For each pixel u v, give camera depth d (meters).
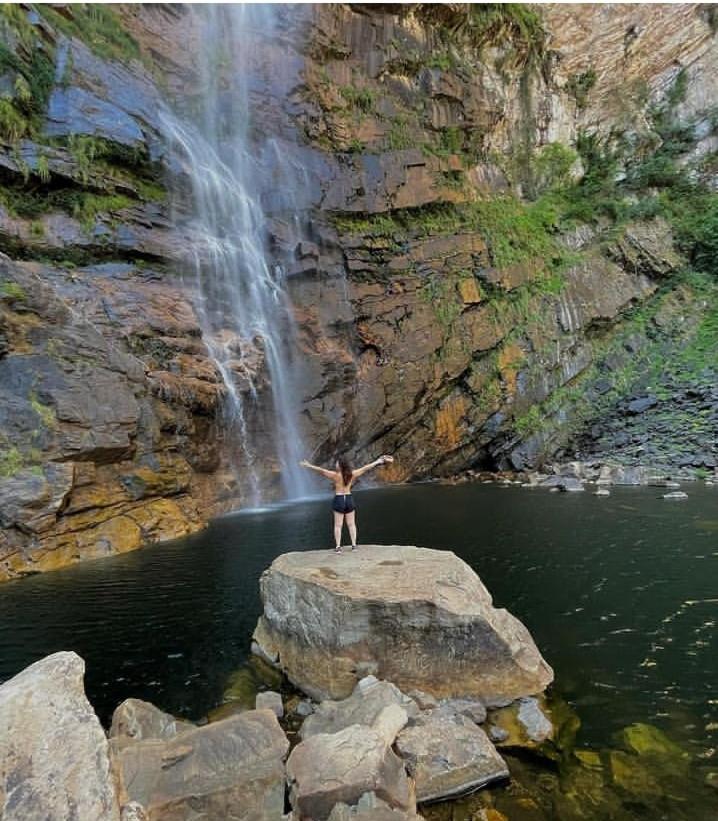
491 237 30.50
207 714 5.89
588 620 8.17
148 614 8.76
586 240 35.44
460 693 5.93
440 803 4.39
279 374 22.52
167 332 17.73
